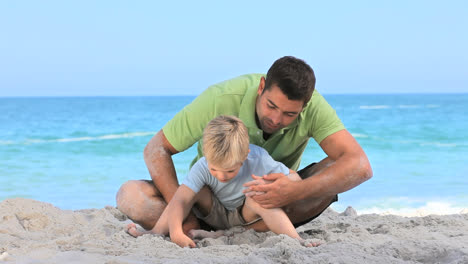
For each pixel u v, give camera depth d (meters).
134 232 3.03
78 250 2.61
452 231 3.04
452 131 20.41
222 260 2.31
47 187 7.89
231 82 3.25
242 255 2.52
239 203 3.10
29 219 3.37
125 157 11.95
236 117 2.88
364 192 7.16
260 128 3.11
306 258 2.30
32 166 10.25
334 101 83.12
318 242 2.68
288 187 2.90
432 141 16.05
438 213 5.17
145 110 42.91
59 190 7.65
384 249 2.47
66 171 9.63
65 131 20.28
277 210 2.99
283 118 2.84
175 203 2.98
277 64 2.77
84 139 16.36
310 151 12.80
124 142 15.43
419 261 2.39
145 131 20.53
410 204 6.31
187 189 2.99
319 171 3.18
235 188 3.04
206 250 2.61
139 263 2.29
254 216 3.08
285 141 3.20
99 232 3.00
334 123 3.12
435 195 6.93
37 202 3.73
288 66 2.71
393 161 10.91
